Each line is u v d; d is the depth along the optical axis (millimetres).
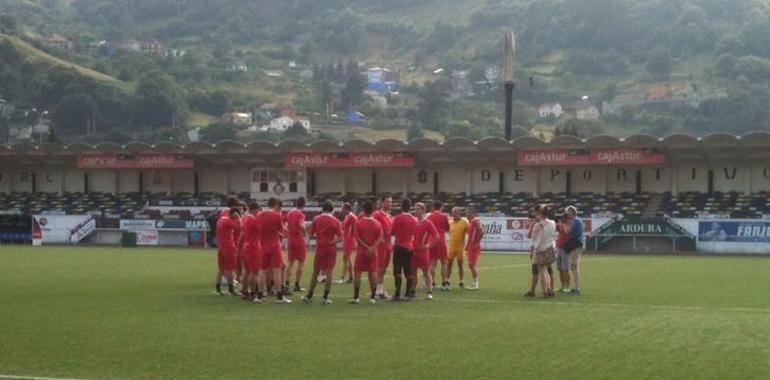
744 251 51969
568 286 27250
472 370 14344
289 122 165750
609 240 54875
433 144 63000
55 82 146125
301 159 66875
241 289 26266
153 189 73188
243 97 184000
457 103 168500
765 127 138625
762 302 24109
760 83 146750
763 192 60062
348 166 66062
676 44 169500
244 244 24438
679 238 53312
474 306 23203
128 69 180875
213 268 37062
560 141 60438
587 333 18203
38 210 72062
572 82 170250
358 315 21188
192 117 163875
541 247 25422
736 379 13664
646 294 26453
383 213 26312
